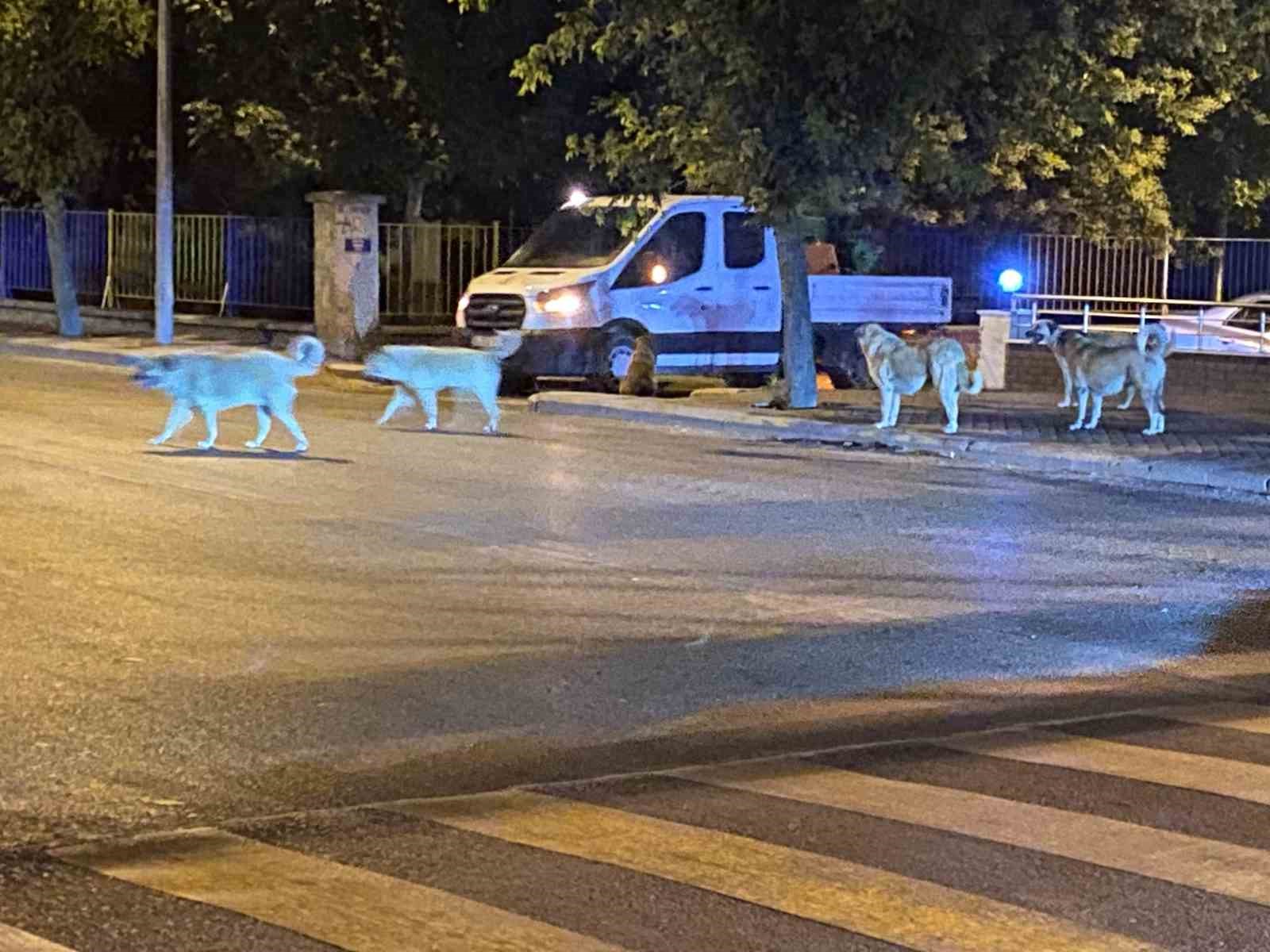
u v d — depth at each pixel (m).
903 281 25.83
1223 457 16.75
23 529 11.94
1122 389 20.28
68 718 7.65
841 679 8.77
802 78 19.28
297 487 14.10
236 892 5.43
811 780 6.87
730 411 20.25
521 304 23.05
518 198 34.69
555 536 12.40
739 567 11.47
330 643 9.13
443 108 30.94
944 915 5.32
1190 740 7.62
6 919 5.16
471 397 22.62
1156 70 23.09
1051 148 27.47
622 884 5.56
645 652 9.18
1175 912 5.38
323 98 31.00
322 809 6.46
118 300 33.81
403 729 7.64
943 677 8.88
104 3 28.25
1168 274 27.12
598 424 20.03
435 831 6.13
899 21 18.58
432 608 10.02
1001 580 11.37
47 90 29.16
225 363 16.02
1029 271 27.84
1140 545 12.83
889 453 18.03
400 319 29.00
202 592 10.21
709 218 24.02
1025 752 7.36
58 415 18.75
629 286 23.48
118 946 4.94
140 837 6.07
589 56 29.67
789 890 5.52
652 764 7.21
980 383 18.77
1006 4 19.00
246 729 7.57
